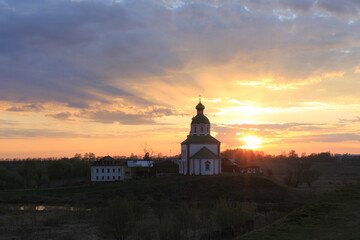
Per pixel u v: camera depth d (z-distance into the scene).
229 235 57.47
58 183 160.38
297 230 36.91
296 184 126.75
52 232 64.38
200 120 128.50
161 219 62.94
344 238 33.38
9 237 61.19
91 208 89.50
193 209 64.50
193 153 125.44
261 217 67.69
